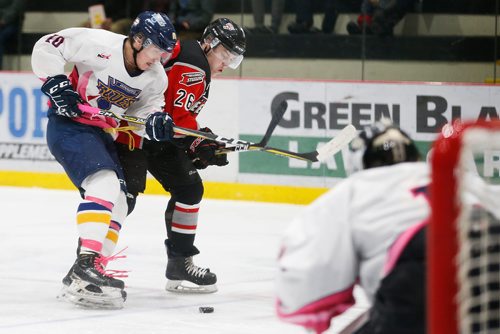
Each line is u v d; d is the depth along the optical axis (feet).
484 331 14.90
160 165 34.30
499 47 64.49
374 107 60.29
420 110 59.62
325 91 60.95
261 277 39.01
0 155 68.13
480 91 58.49
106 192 31.24
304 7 67.77
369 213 16.44
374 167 17.76
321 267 16.29
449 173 13.20
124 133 33.37
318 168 60.64
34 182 67.15
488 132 13.38
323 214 16.49
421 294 15.97
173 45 30.78
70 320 30.55
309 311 16.52
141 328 29.78
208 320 31.14
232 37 33.19
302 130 61.41
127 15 72.74
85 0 73.41
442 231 13.28
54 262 41.52
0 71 68.08
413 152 17.75
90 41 31.40
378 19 66.08
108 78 31.60
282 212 57.67
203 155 34.17
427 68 65.82
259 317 31.71
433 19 65.36
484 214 15.35
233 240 48.08
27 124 67.36
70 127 31.86
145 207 58.75
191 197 34.63
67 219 54.08
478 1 64.49
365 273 16.58
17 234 48.93
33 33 73.51
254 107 62.49
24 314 31.30
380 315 16.49
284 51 68.64
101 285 31.73
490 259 15.28
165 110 33.68
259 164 61.98
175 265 35.24
